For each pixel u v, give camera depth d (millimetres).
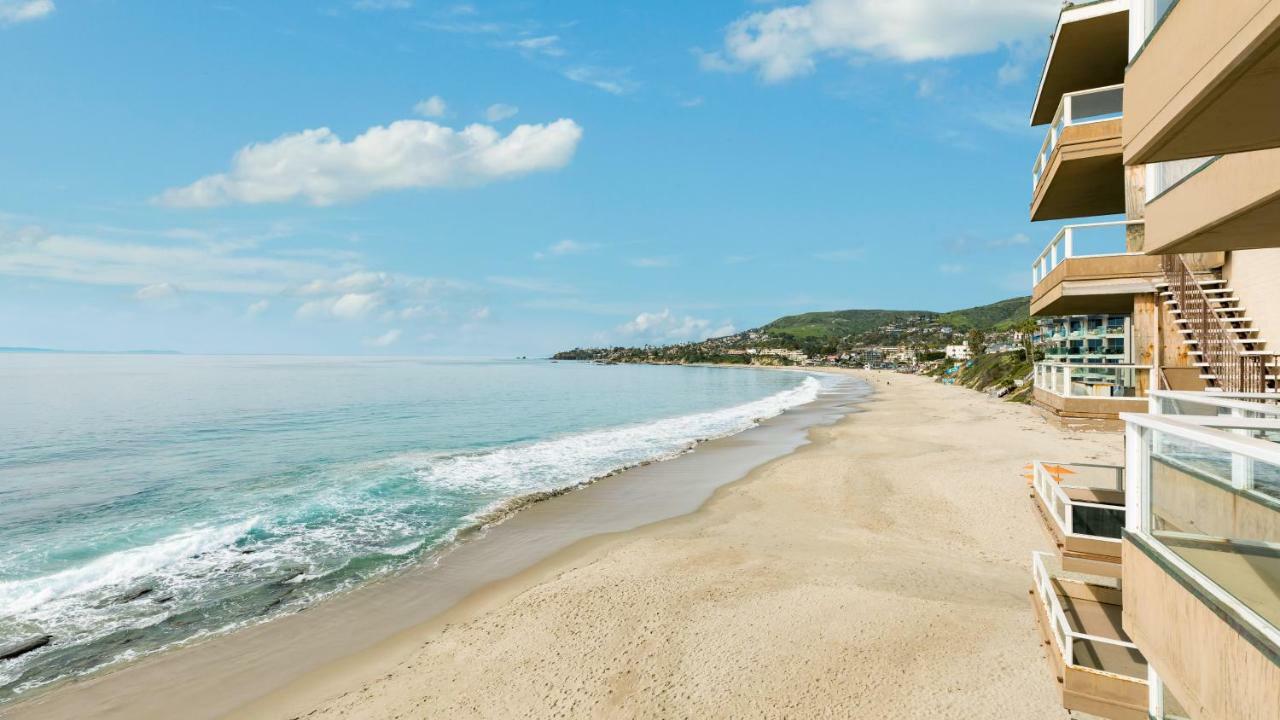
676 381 120625
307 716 8453
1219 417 3883
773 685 8555
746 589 11719
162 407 51781
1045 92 17172
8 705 8805
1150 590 4227
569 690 8727
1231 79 3645
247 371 131250
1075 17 13930
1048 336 56031
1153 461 4418
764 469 23703
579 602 11531
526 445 32219
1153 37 4484
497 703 8508
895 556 13289
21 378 95312
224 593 12547
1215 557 3553
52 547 15445
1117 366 20375
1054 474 8336
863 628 9938
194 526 17234
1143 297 14914
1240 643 3162
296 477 23891
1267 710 2920
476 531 16531
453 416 47531
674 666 9164
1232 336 11414
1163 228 5758
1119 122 14008
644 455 28609
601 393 78375
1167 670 3986
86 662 9938
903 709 7879
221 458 28297
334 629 10992
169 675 9547
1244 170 4527
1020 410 37969
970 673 8531
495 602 11953
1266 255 10961
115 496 20953
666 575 12664
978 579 11844
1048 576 7578
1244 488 3293
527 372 153875
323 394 68062
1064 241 15719
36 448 31062
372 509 18812
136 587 12875
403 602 12086
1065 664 6363
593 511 18359
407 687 9047
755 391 86312
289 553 14852
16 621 11328
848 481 20344
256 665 9828
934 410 44000
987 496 17266
